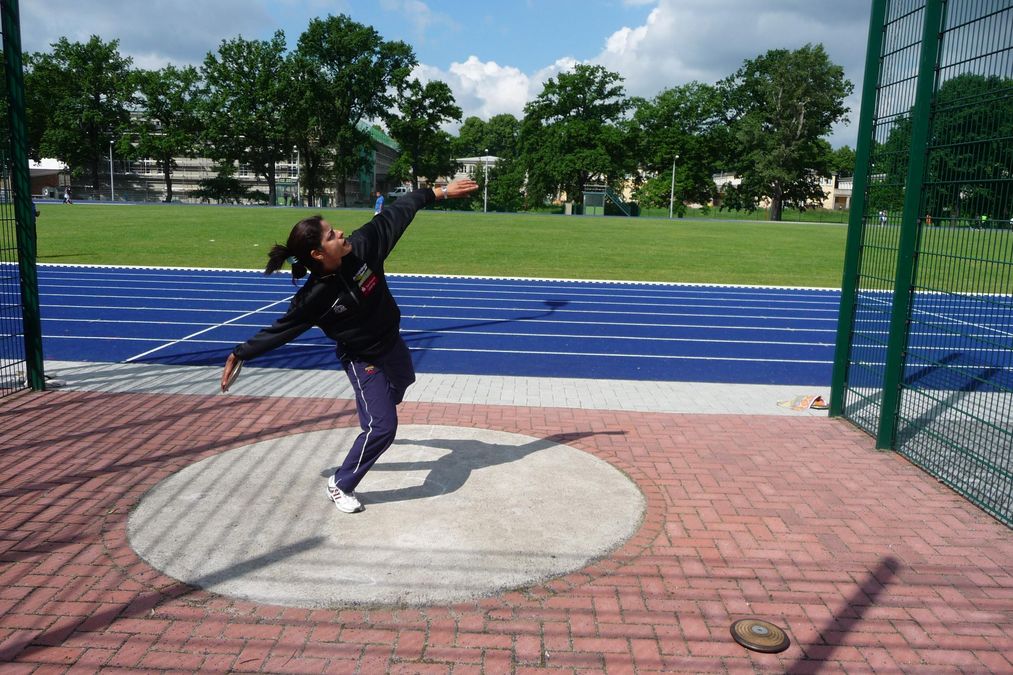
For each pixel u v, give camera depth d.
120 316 11.66
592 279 18.12
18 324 10.65
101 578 3.52
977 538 4.20
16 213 6.66
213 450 5.38
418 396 7.15
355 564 3.70
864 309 6.27
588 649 3.05
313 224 3.72
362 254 3.96
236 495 4.55
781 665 2.97
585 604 3.39
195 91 75.56
